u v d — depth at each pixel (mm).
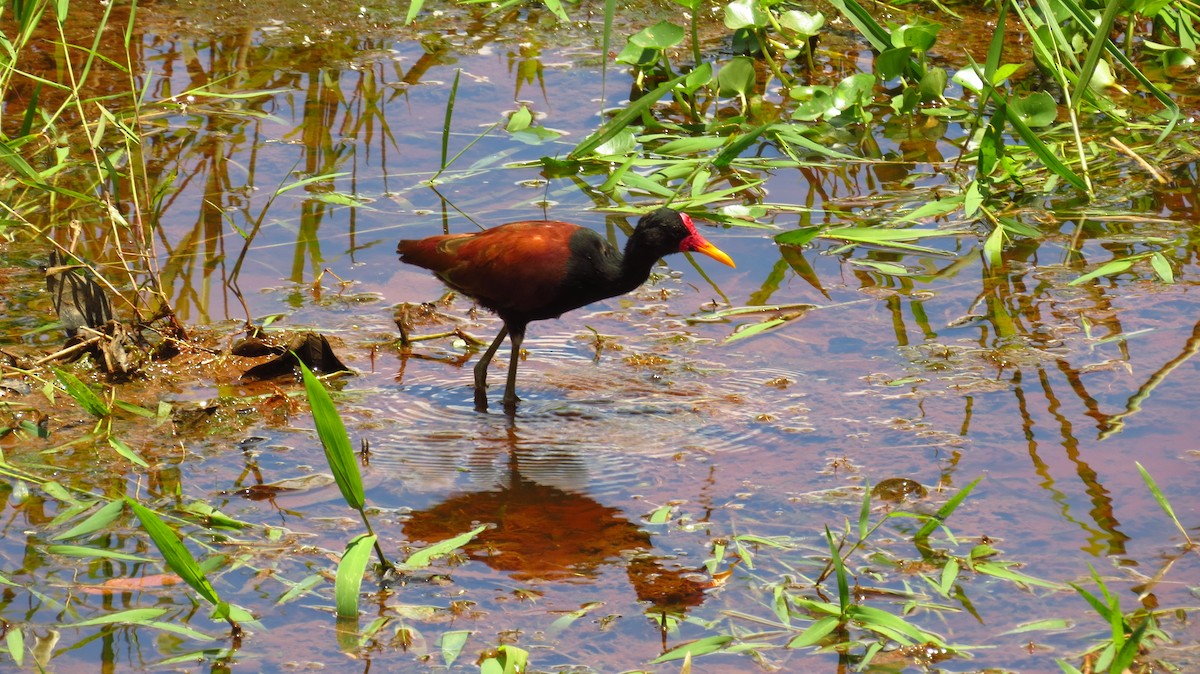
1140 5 15961
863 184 14547
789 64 17359
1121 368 10727
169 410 10148
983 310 11852
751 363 11102
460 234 11039
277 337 11359
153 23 17828
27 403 10359
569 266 10500
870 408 10289
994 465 9430
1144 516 8750
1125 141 15133
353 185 14359
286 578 8250
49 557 8453
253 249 13070
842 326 11664
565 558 8484
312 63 17156
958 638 7602
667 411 10383
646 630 7742
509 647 7273
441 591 8117
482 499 9219
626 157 14727
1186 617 7691
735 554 8492
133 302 11953
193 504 8930
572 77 17031
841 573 7523
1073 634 7602
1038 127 15219
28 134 12500
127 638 7688
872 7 18531
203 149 14953
